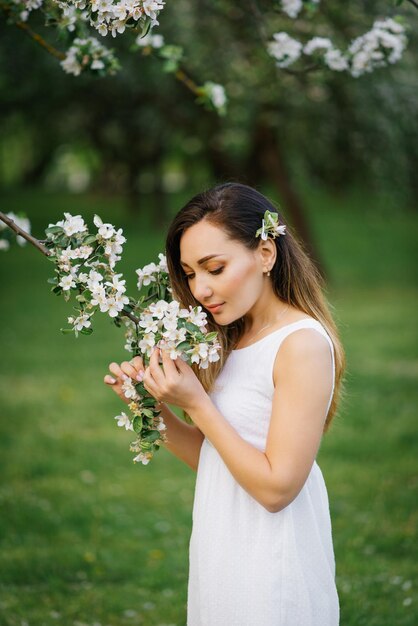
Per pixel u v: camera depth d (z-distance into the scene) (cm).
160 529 416
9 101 962
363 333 884
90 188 2681
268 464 167
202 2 695
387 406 607
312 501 186
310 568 177
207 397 173
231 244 178
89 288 182
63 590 344
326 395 173
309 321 180
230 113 782
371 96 777
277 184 1093
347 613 311
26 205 2195
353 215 1872
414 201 966
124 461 517
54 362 775
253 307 189
